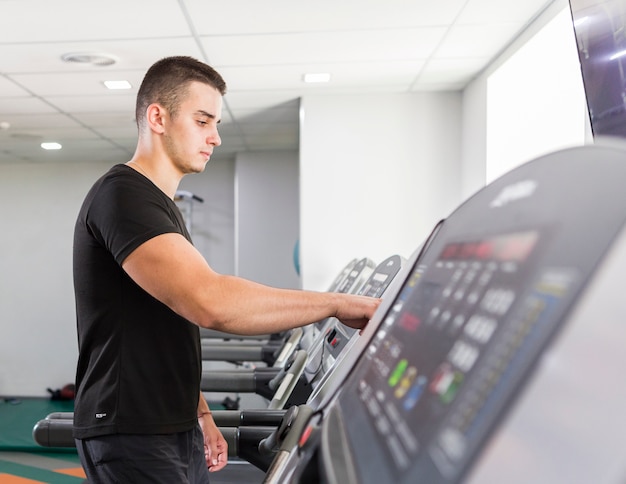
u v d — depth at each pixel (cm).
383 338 49
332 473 37
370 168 378
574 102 265
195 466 122
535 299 26
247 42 275
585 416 22
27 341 619
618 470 21
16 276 624
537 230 30
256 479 247
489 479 22
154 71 123
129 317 112
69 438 168
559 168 33
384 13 245
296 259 516
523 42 267
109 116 420
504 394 23
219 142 129
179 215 125
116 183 108
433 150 378
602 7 103
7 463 402
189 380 117
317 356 197
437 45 287
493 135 319
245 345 328
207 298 90
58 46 271
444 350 33
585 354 22
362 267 251
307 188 379
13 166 630
